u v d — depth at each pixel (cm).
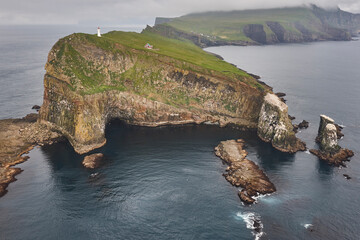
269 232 4903
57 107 8556
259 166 7075
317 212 5409
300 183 6359
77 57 9312
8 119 9394
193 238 4750
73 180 6375
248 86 10162
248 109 10150
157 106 9844
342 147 8025
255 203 5650
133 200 5684
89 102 8444
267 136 8606
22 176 6538
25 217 5194
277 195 5916
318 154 7644
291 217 5272
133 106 9731
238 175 6519
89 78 9206
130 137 8806
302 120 10219
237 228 4984
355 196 5897
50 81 8638
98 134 8294
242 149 7988
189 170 6856
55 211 5353
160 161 7275
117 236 4778
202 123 10056
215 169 6931
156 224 5050
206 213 5344
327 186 6250
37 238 4725
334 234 4872
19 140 8106
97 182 6294
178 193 5931
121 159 7362
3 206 5481
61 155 7581
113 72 10031
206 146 8231
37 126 8750
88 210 5388
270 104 8631
